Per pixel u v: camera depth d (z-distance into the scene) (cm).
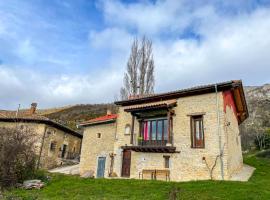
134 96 2594
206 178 1738
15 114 3600
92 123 2639
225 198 1212
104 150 2455
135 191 1409
